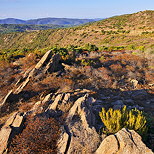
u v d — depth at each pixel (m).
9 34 119.19
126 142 4.70
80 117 6.72
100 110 8.12
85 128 6.03
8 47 101.62
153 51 23.56
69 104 7.99
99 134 5.74
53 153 5.25
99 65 18.69
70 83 12.83
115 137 4.92
